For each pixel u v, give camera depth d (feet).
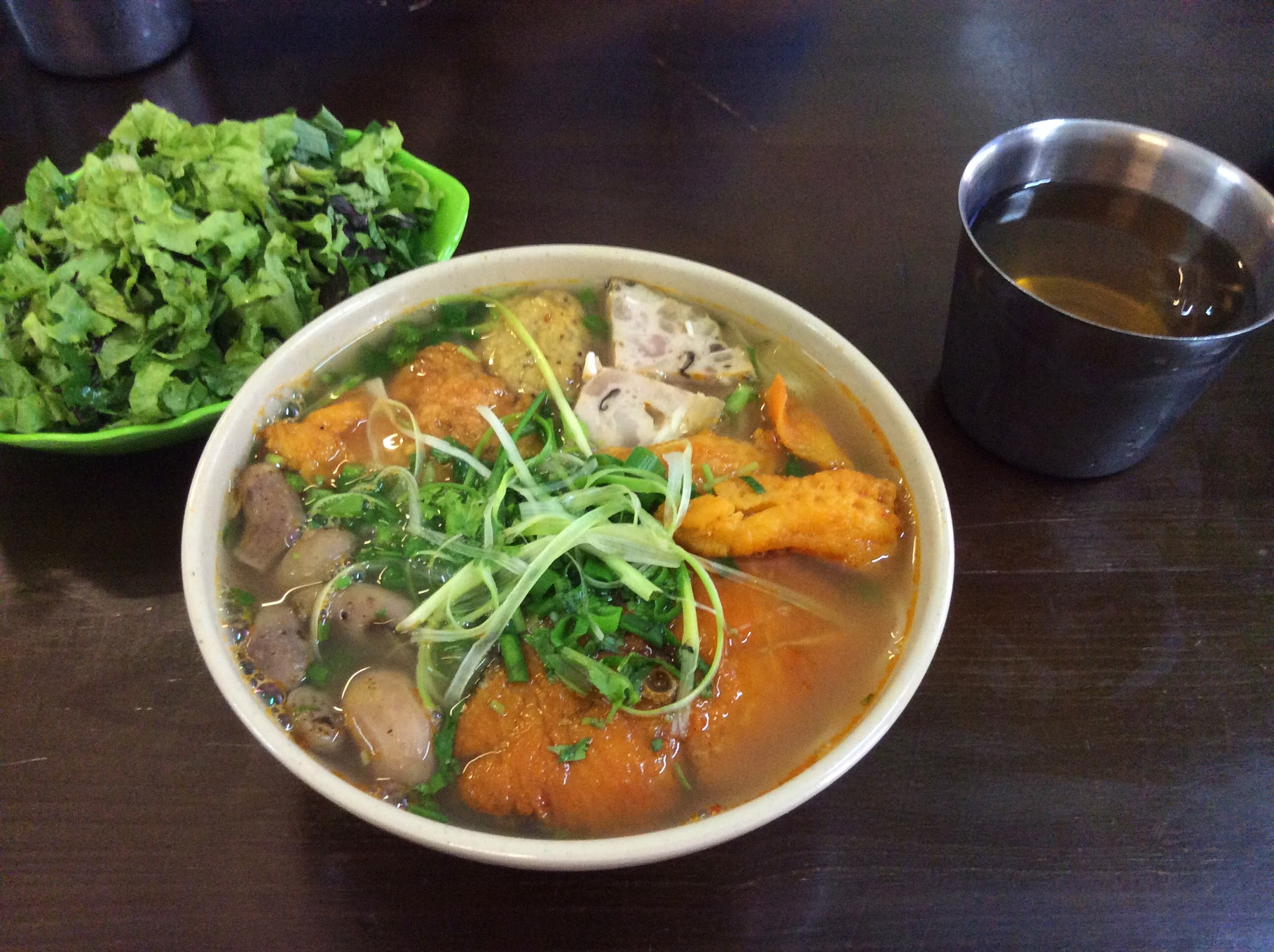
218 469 0.91
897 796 0.91
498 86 1.58
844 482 0.93
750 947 0.84
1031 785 0.92
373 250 1.18
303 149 1.21
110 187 1.09
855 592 0.92
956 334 1.08
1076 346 0.94
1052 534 1.08
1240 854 0.89
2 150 1.43
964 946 0.85
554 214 1.39
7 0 1.46
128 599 1.01
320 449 0.98
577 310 1.10
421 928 0.84
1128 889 0.87
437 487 0.96
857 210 1.41
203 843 0.87
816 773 0.75
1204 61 1.64
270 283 1.08
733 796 0.83
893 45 1.67
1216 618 1.02
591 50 1.65
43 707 0.94
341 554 0.93
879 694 0.82
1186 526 1.08
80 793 0.90
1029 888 0.87
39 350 1.06
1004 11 1.73
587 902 0.86
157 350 1.06
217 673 0.78
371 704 0.84
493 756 0.83
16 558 1.03
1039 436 1.07
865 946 0.84
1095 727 0.95
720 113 1.55
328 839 0.88
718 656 0.87
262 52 1.62
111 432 1.01
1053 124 1.10
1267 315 0.95
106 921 0.84
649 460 0.95
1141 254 1.08
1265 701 0.97
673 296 1.09
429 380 1.05
